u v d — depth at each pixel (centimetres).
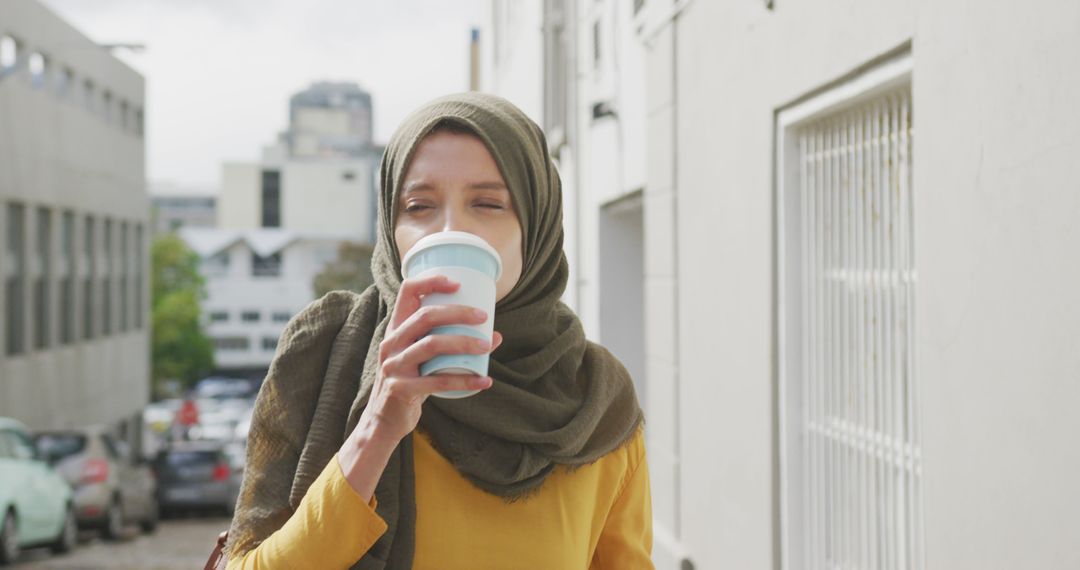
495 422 176
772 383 401
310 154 11469
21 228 2342
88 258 2925
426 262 153
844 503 367
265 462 174
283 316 8581
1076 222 224
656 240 553
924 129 288
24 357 2319
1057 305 231
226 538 176
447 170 171
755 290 414
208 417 4775
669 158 527
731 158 440
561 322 194
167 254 6744
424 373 148
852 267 357
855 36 327
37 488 1206
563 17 875
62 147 2630
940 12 278
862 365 351
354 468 156
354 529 157
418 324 147
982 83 259
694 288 492
